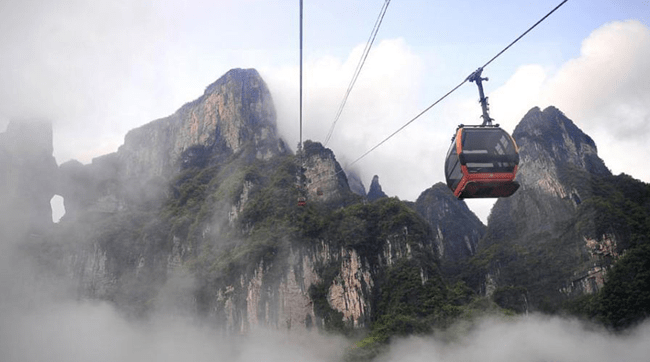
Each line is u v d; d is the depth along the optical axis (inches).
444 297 5777.6
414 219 6402.6
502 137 1242.0
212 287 6102.4
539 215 7199.8
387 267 6092.5
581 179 7042.3
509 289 6171.3
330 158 7357.3
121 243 7721.5
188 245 7268.7
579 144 7864.2
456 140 1256.8
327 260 6117.1
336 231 6309.1
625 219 6127.0
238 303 5777.6
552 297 6240.2
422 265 5930.1
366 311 5728.3
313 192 7057.1
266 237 6210.6
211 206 7554.1
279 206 6614.2
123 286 7293.3
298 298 5782.5
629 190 6948.8
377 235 6363.2
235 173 7839.6
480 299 5767.7
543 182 7377.0
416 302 5620.1
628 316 5236.2
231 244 6599.4
